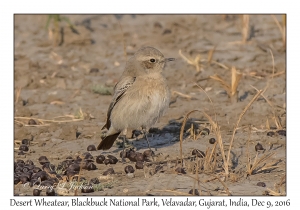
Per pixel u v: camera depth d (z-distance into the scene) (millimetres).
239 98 17812
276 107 16688
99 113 17250
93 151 14461
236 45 23453
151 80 13609
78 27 24891
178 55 22953
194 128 15625
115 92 13844
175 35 25203
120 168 13211
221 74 20406
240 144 14344
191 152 13898
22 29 26469
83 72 21422
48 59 22906
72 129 15359
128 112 13586
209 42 24219
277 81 19141
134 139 15281
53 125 16219
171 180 12047
